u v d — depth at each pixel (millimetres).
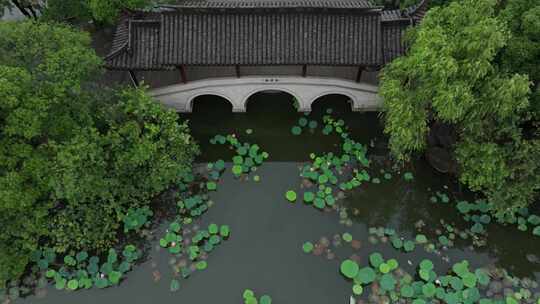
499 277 15602
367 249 16453
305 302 15430
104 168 14852
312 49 16875
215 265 16250
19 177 12930
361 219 17438
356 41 16875
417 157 18891
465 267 15594
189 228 17094
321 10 16625
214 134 20328
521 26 13430
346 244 16594
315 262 16234
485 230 16797
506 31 13094
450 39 13242
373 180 18344
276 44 16922
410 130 14625
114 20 20047
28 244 14539
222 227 16953
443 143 18547
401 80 15047
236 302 15469
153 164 15898
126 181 16047
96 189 14812
